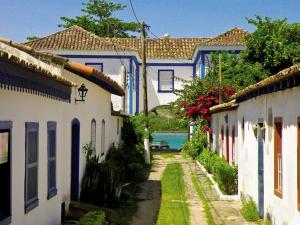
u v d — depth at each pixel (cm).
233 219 1326
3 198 775
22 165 833
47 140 984
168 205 1544
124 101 3347
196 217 1377
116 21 4912
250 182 1427
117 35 4953
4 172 773
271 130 1170
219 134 2316
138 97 3712
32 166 888
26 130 849
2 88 718
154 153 3662
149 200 1631
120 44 3925
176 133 5016
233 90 2594
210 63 3322
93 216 1119
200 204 1571
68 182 1296
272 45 2686
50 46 3322
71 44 3362
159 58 3800
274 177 1138
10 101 770
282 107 1063
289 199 1004
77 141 1409
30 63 737
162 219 1338
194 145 3011
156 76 3819
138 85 3700
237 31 3503
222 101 2627
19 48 1044
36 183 914
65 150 1263
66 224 1172
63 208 1228
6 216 763
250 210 1334
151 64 3819
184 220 1326
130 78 3453
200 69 3381
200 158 2691
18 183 815
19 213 820
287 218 1019
